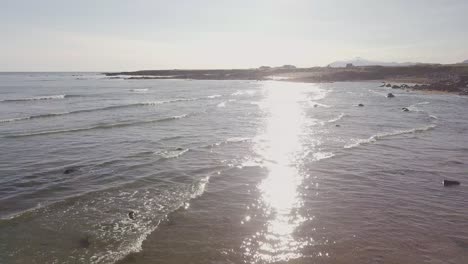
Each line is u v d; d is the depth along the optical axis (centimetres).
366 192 1285
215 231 981
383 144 2036
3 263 808
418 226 1014
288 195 1258
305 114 3353
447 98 4969
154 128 2550
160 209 1119
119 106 3834
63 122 2739
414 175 1472
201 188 1308
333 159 1720
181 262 829
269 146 1991
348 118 3072
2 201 1163
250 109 3741
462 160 1694
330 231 986
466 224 1027
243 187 1331
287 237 953
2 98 4762
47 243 901
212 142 2081
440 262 830
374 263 826
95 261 825
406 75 9819
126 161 1653
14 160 1656
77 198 1194
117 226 999
